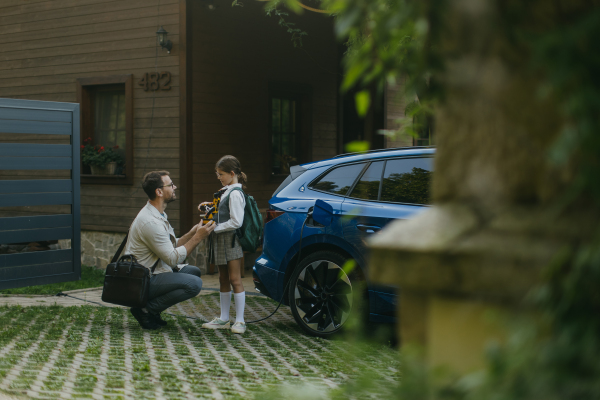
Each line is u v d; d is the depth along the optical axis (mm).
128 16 9836
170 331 5656
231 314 6758
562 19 1080
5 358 4426
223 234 5699
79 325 5836
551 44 903
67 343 4969
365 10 1132
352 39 3660
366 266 5113
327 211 4258
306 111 12078
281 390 1231
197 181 9469
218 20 9828
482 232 1202
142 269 5457
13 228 7504
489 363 994
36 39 11023
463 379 1033
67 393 3523
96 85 10383
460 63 1186
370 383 1189
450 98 1251
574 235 1101
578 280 956
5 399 3420
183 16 9211
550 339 975
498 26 1119
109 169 10055
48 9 10820
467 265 1185
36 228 7727
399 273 1258
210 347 5020
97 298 7711
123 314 6535
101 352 4699
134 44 9789
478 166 1243
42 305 7062
